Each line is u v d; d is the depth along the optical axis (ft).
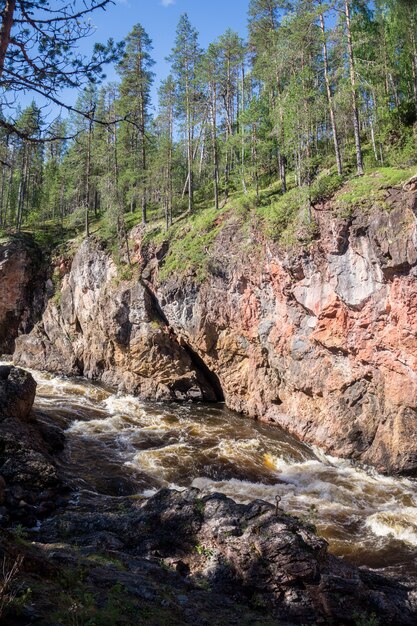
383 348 66.28
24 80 23.97
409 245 61.16
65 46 24.93
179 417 84.07
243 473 62.18
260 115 109.19
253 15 127.85
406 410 64.59
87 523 38.99
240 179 119.34
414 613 30.76
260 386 87.76
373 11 112.57
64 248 136.98
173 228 112.06
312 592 30.01
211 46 125.08
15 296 134.41
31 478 47.83
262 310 85.76
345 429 70.64
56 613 18.99
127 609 22.20
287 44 96.37
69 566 26.27
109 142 136.05
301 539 32.58
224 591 30.73
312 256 74.54
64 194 174.29
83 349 118.83
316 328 74.79
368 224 66.33
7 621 17.30
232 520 34.86
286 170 122.31
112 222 120.98
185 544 34.65
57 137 25.26
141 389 102.32
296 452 71.20
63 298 127.03
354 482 61.67
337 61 100.53
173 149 127.85
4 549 22.71
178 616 24.08
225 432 76.79
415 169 68.54
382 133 99.25
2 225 172.14
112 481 54.54
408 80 108.06
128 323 106.42
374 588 32.78
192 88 134.72
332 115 85.81
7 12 22.97
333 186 76.13
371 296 66.80
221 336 94.12
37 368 121.29
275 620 27.99
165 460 63.00
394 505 54.95
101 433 71.10
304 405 78.89
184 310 98.02
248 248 87.45
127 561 30.99
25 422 59.72
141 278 108.68
